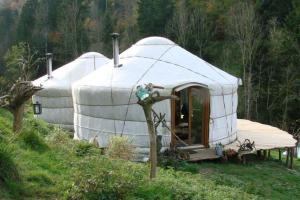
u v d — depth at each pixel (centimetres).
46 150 804
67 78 1784
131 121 1230
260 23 3728
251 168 1198
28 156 719
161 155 1119
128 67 1299
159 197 626
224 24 4125
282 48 3319
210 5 4288
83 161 682
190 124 1272
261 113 3341
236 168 1173
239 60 3569
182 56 1342
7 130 811
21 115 786
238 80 1441
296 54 3266
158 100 666
